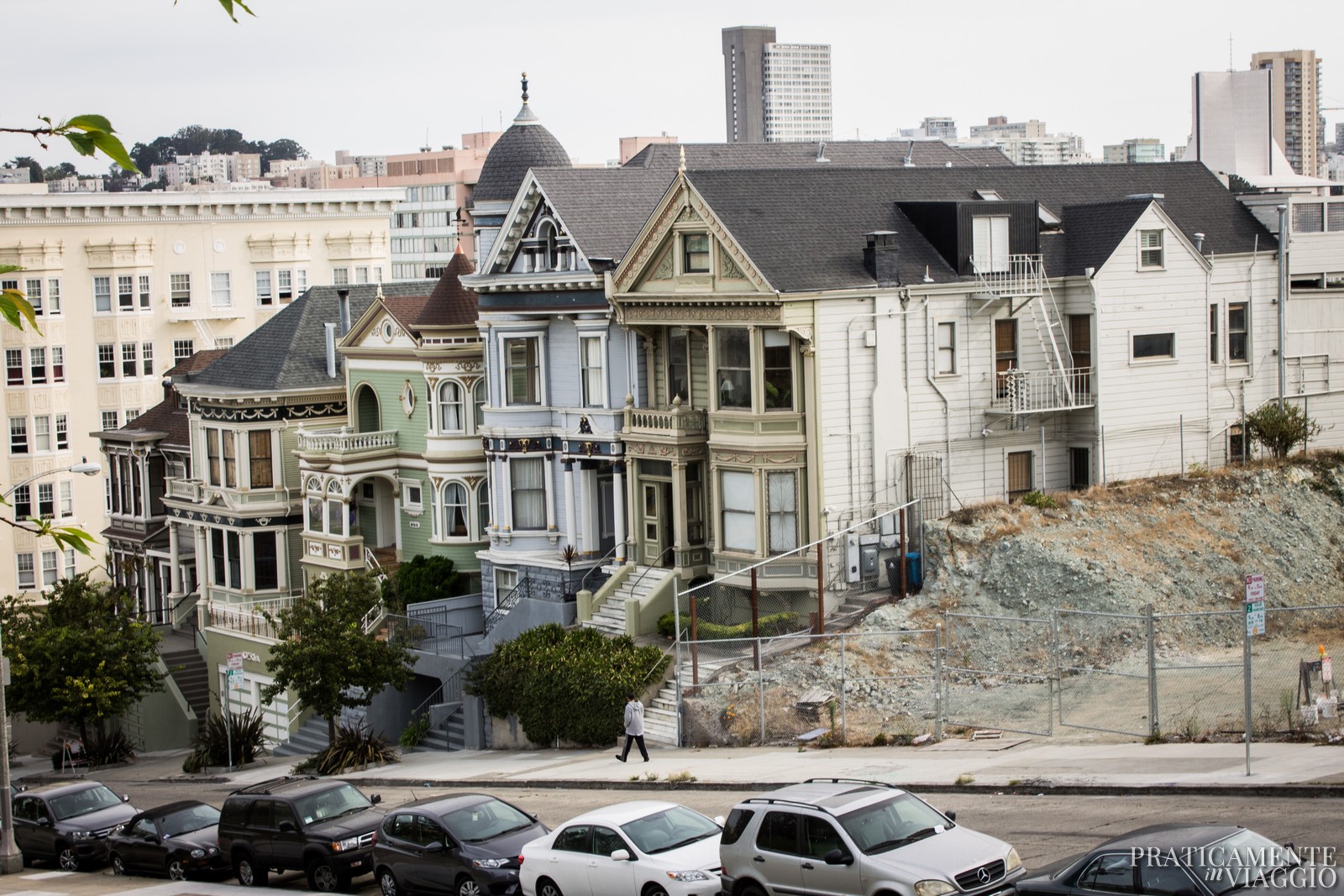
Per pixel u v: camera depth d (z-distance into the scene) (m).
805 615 50.62
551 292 57.34
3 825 41.78
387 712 58.31
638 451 55.22
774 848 25.08
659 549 55.06
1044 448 55.06
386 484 67.31
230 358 72.50
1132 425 55.56
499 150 60.31
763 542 51.16
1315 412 60.53
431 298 62.72
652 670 48.81
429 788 46.16
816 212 53.19
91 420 101.19
